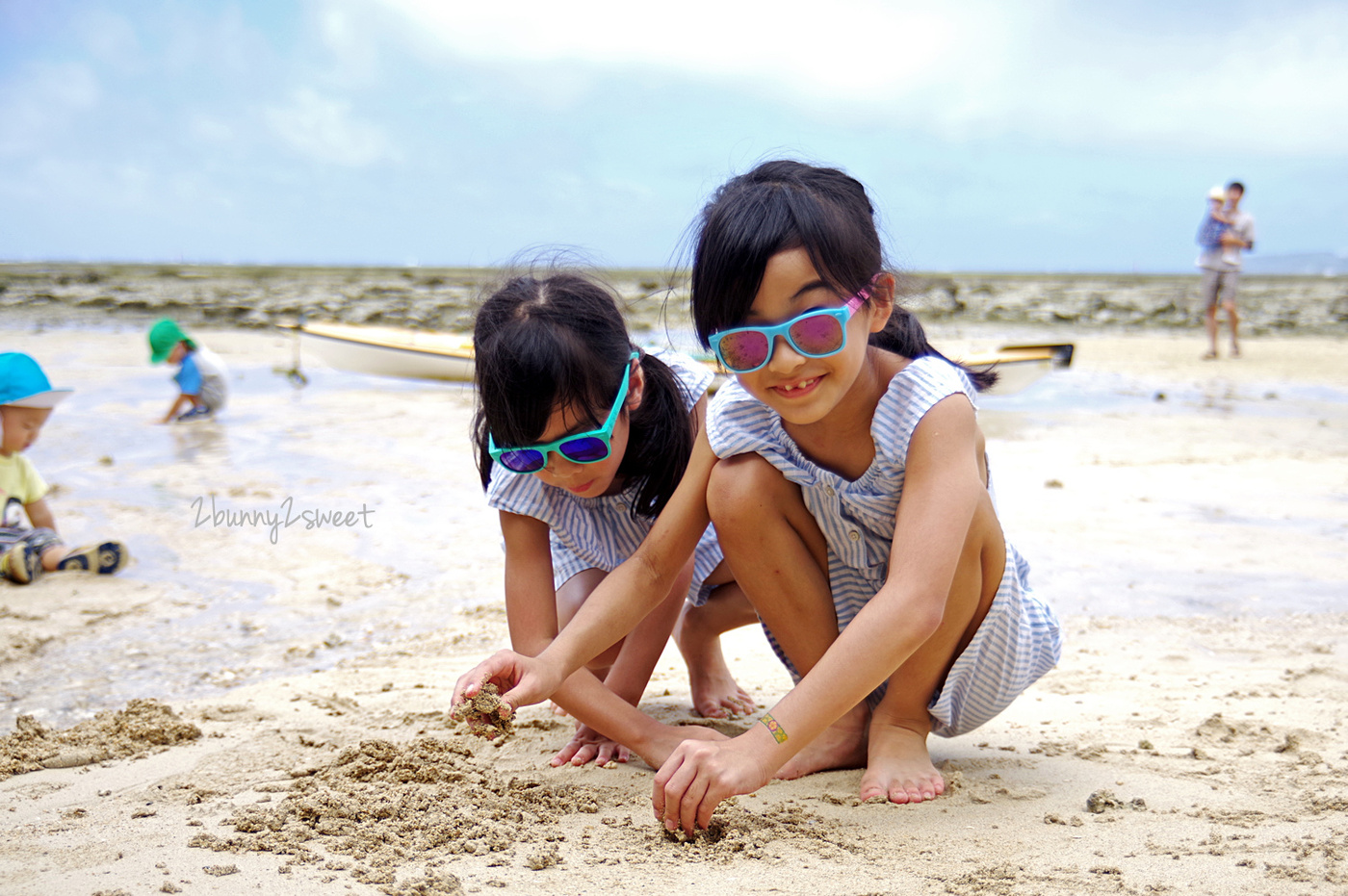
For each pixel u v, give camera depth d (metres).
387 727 2.35
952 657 1.97
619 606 2.00
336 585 3.68
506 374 1.95
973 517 1.82
